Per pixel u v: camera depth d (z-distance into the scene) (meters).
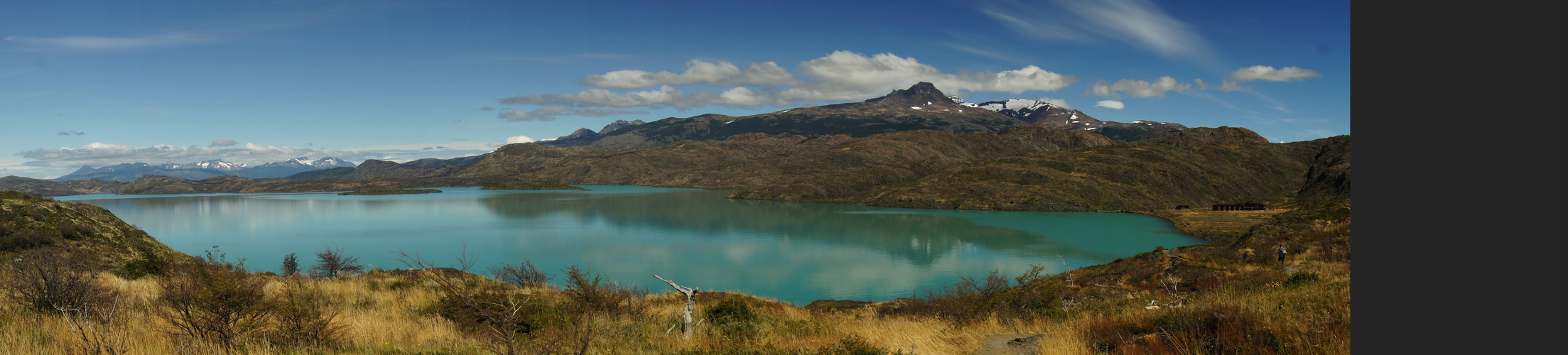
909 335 16.12
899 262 103.38
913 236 142.00
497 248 125.62
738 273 93.88
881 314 37.41
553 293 23.98
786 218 192.38
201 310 12.19
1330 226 51.00
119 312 14.41
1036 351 13.43
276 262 107.06
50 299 14.40
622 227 167.88
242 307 12.58
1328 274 22.08
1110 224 162.88
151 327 12.85
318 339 12.73
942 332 17.12
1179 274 42.31
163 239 145.75
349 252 120.19
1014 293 34.28
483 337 13.55
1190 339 11.24
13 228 50.53
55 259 16.12
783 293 78.69
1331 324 10.25
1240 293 18.22
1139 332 12.85
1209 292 23.80
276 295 14.72
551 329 15.86
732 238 141.75
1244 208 193.62
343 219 196.88
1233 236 126.88
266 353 11.16
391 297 21.28
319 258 99.88
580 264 103.06
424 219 197.62
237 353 11.14
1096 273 49.16
